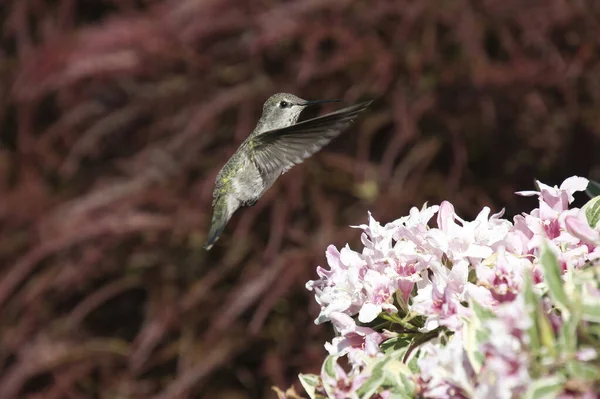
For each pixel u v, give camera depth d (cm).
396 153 1079
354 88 1122
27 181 1259
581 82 1148
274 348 1028
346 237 1042
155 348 1062
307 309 1036
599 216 379
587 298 284
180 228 1080
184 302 1050
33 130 1350
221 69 1184
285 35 1131
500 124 1140
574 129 1143
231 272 1072
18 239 1179
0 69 1429
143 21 1264
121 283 1080
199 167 1132
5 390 1056
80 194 1221
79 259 1109
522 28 1169
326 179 1081
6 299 1123
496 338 269
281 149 558
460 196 1100
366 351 345
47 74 1266
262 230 1078
